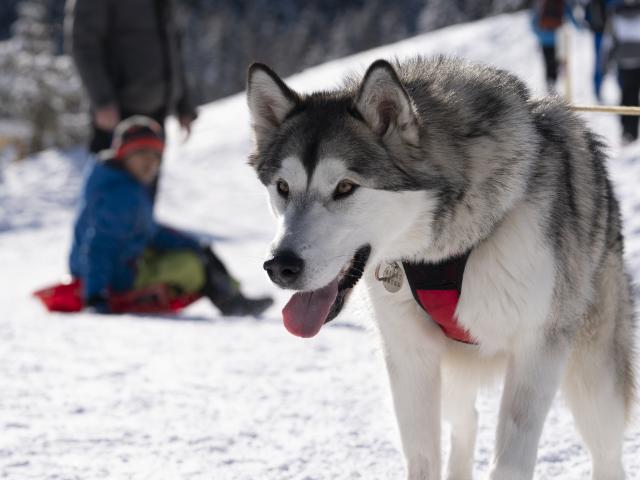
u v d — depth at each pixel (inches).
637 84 353.4
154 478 118.6
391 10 2258.9
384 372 119.4
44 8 821.9
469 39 709.3
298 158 109.1
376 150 107.9
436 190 108.0
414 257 111.7
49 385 165.8
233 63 2324.1
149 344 203.6
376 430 139.9
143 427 140.8
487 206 108.2
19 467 121.2
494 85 116.7
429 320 115.9
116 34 286.5
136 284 255.1
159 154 253.0
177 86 302.8
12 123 816.3
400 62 127.4
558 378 110.7
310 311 109.4
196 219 477.4
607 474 123.4
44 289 258.4
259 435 137.7
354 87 121.6
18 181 564.4
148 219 250.7
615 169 334.0
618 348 126.0
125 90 290.8
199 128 713.0
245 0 2824.8
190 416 146.9
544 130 117.9
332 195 107.9
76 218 258.1
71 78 802.8
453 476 129.2
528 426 107.9
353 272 109.7
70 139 800.9
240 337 212.2
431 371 117.9
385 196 107.4
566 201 113.3
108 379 170.9
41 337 212.5
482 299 111.0
